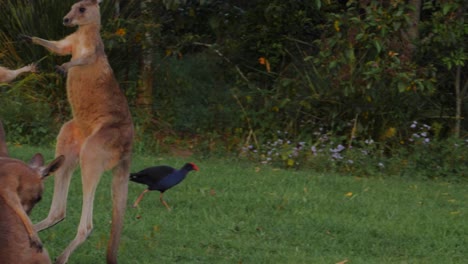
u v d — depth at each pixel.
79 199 19.03
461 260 16.56
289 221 18.25
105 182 21.00
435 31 25.80
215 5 28.81
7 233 10.94
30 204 11.87
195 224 17.72
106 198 19.31
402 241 17.39
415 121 27.23
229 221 17.97
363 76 26.23
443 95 28.62
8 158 12.03
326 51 25.91
